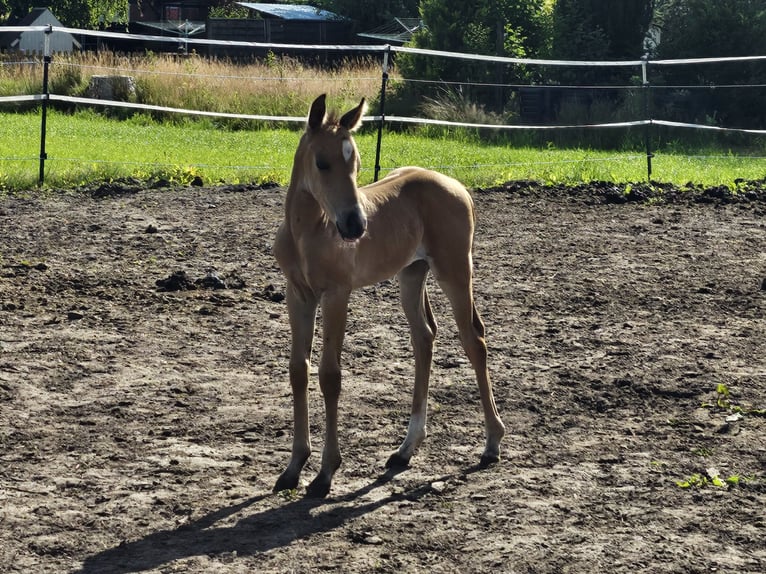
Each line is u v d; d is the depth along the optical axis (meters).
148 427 4.86
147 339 6.12
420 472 4.46
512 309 6.89
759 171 12.90
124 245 8.12
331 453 4.19
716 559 3.65
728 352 6.15
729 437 4.91
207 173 11.23
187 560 3.57
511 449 4.75
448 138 15.98
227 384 5.51
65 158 11.75
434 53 11.16
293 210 4.03
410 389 5.52
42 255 7.74
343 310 4.07
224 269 7.58
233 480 4.30
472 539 3.79
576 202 10.31
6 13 44.25
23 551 3.62
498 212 9.78
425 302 4.70
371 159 12.56
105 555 3.61
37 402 5.12
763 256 8.32
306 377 4.20
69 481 4.23
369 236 4.17
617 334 6.44
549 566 3.58
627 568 3.57
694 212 9.91
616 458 4.63
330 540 3.75
